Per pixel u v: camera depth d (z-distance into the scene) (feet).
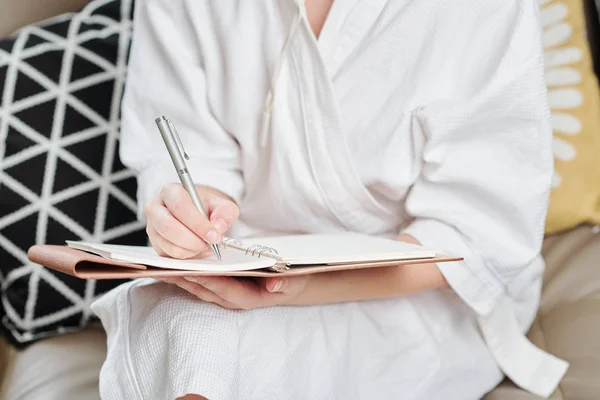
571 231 5.70
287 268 3.14
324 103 4.25
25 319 5.35
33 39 5.75
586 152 5.67
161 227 3.30
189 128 4.67
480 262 4.26
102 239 5.44
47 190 5.43
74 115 5.57
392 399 4.16
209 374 3.34
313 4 4.41
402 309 4.25
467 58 4.33
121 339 3.75
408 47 4.30
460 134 4.29
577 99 5.77
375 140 4.34
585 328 4.92
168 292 3.72
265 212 4.66
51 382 4.82
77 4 6.24
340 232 4.35
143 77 4.81
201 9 4.58
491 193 4.26
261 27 4.44
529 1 4.32
